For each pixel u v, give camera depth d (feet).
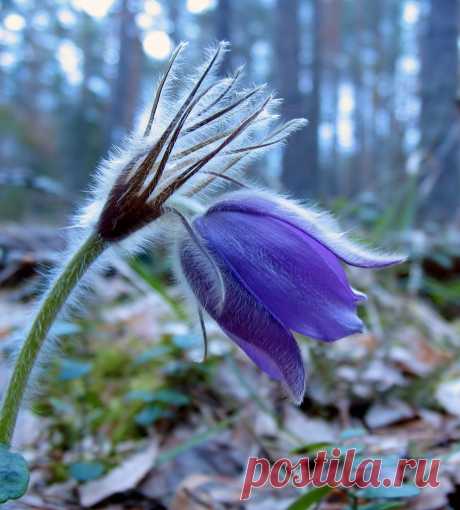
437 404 0.57
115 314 0.83
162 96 0.33
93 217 0.33
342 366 0.63
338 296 0.31
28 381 0.35
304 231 0.32
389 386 0.57
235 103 0.33
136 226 0.33
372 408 0.56
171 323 0.74
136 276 0.86
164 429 0.53
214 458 0.49
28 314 0.36
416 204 1.02
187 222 0.32
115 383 0.62
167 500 0.44
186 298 0.35
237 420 0.53
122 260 0.82
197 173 0.35
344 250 0.32
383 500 0.40
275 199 0.34
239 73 0.33
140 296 0.95
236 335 0.31
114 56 3.68
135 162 0.32
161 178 0.33
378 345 0.66
